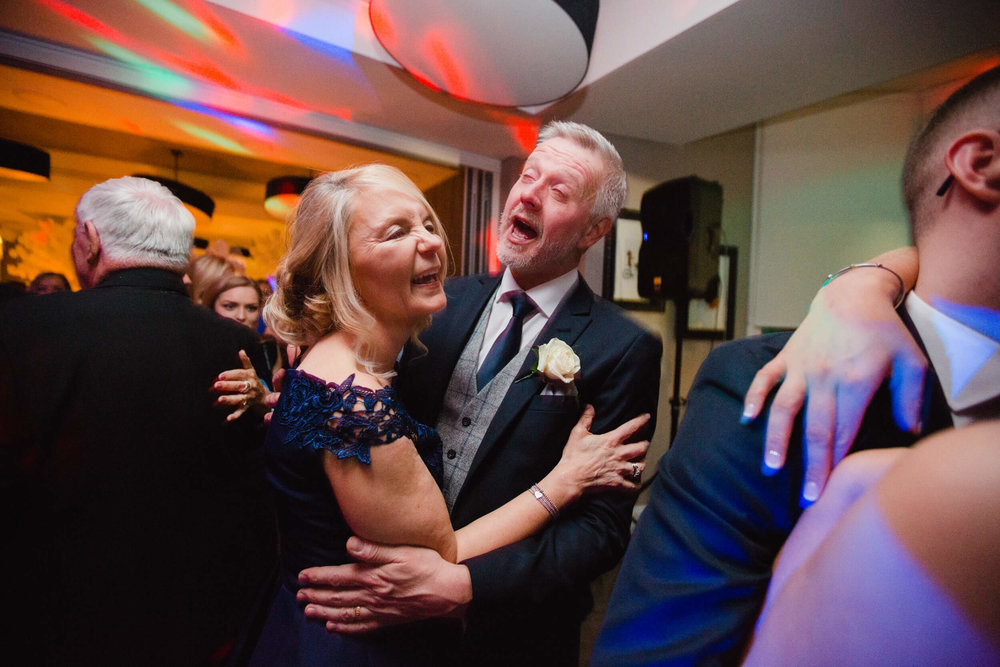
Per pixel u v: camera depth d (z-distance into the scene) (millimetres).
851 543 273
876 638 250
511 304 1224
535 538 930
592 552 942
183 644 1069
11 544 948
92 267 1153
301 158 3529
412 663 862
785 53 2131
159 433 1054
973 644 224
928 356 413
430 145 3434
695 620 403
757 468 427
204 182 5367
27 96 2641
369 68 2461
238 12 2053
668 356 3484
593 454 1004
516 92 1937
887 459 364
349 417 717
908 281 472
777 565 389
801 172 3418
